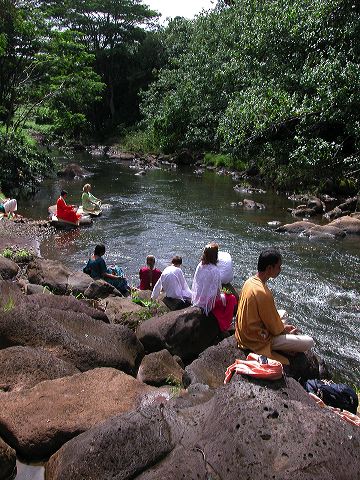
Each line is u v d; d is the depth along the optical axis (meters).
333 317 7.96
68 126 26.53
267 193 19.31
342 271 10.23
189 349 5.94
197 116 29.72
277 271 4.46
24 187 18.36
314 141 17.14
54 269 8.51
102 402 3.96
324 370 5.13
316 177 18.95
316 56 18.75
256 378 3.55
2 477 3.27
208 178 23.14
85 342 5.13
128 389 4.17
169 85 34.72
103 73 44.31
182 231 13.24
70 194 18.27
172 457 2.90
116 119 44.16
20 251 10.22
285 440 2.86
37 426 3.63
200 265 6.29
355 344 7.09
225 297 6.26
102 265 8.70
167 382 4.92
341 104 16.64
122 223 13.98
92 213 14.67
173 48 41.66
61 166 25.31
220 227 13.77
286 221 14.70
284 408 3.07
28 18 21.78
